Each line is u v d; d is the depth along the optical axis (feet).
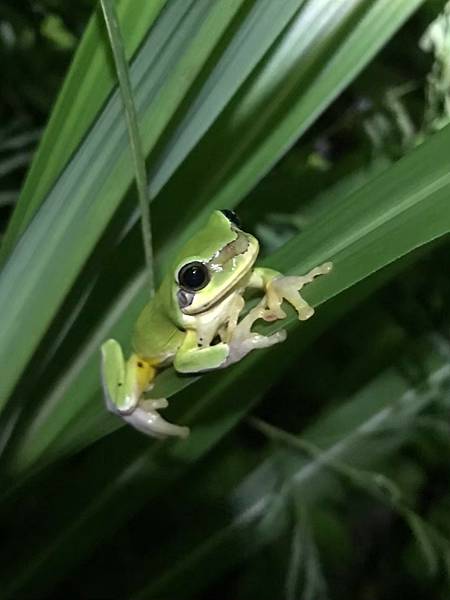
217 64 0.31
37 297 0.31
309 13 0.38
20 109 0.63
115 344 0.36
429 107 0.53
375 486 0.58
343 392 0.63
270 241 0.56
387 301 0.66
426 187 0.26
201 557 0.58
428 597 0.70
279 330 0.31
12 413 0.38
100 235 0.30
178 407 0.46
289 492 0.62
